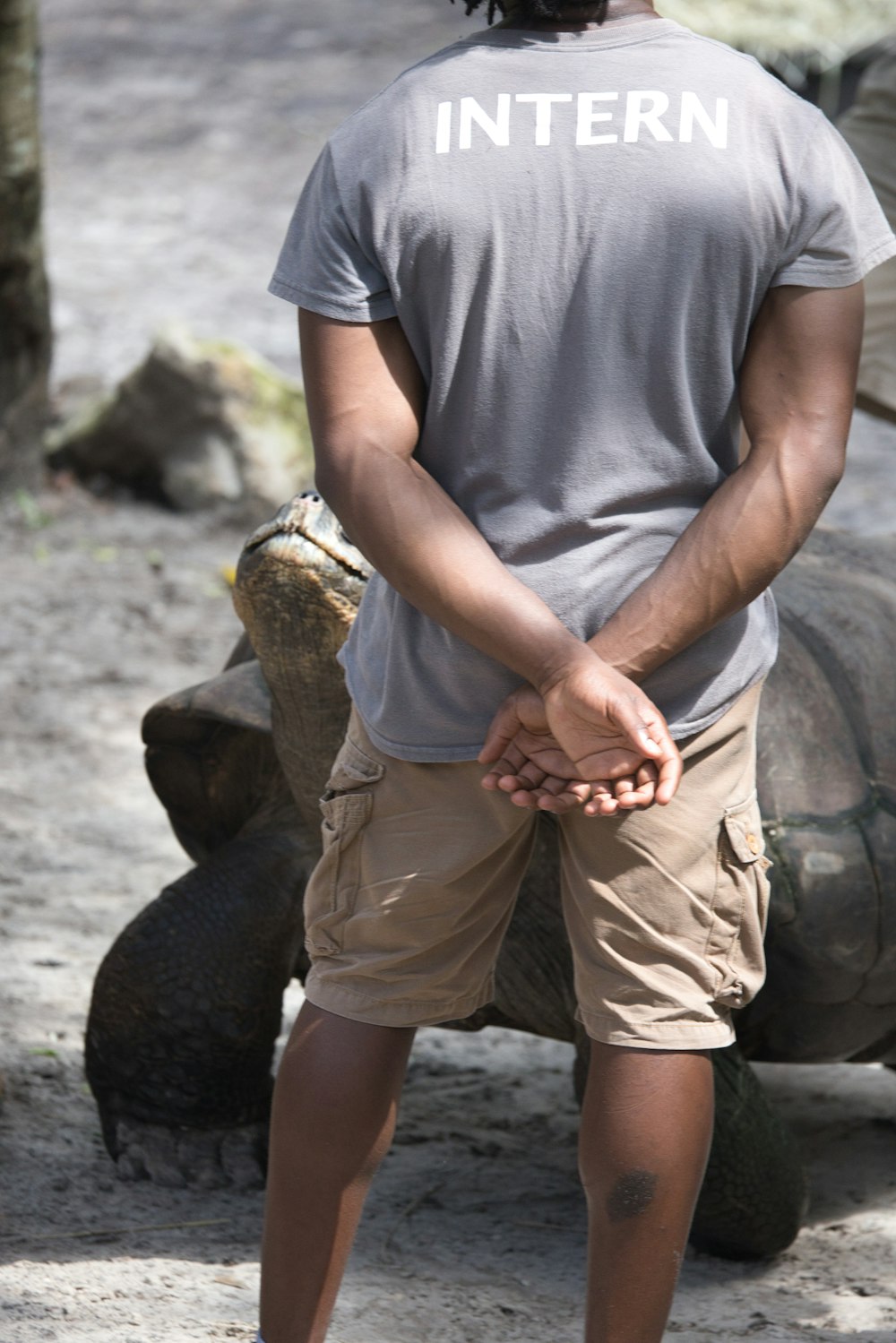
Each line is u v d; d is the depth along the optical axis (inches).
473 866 200.7
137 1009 293.0
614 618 186.7
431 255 187.8
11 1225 273.6
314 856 302.8
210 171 1546.5
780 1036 286.2
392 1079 203.6
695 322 188.2
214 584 729.6
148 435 808.9
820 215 189.2
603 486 189.8
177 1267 260.4
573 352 187.8
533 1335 245.4
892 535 368.5
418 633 198.4
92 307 1149.7
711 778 198.8
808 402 189.5
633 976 199.2
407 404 193.9
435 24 2036.2
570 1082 365.4
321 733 260.8
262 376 811.4
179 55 1946.4
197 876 299.9
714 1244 283.3
